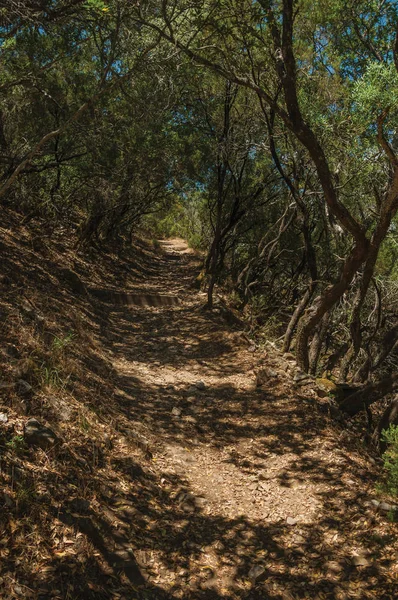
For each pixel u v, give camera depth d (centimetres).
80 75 1214
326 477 609
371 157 834
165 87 1134
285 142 1019
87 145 1238
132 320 1270
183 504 532
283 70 717
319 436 706
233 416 759
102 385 743
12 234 1393
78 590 376
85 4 785
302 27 976
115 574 412
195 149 1484
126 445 596
